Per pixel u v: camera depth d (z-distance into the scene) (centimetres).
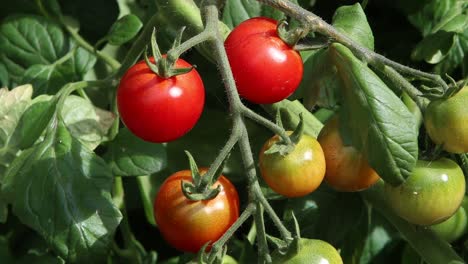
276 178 36
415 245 44
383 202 45
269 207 35
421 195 39
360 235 48
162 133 37
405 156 36
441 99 37
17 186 41
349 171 39
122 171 44
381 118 36
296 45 38
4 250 47
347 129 38
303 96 42
